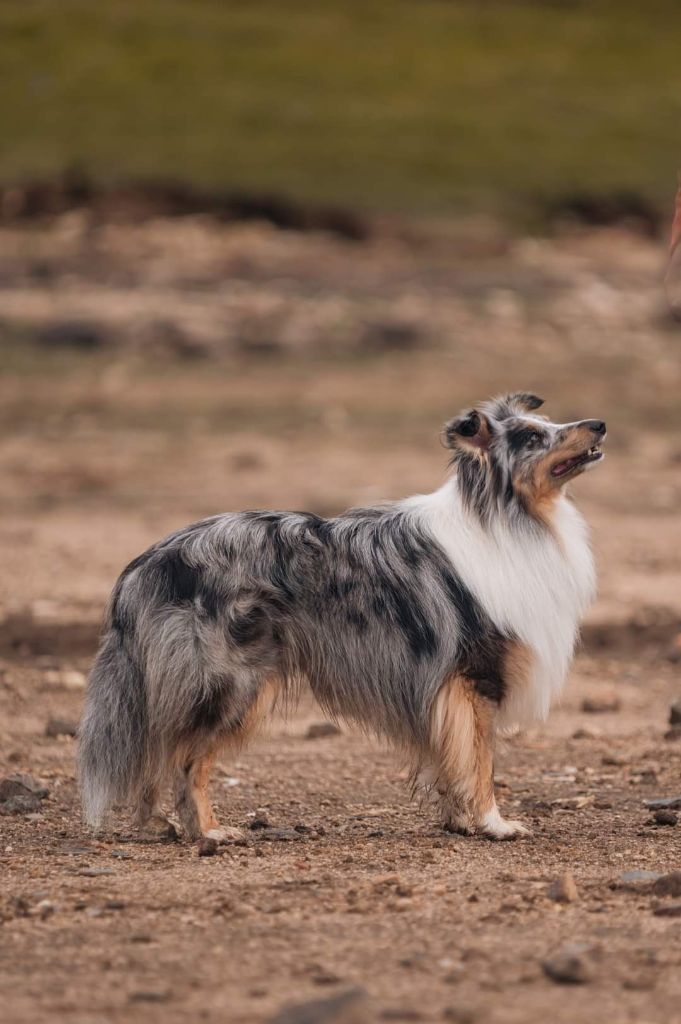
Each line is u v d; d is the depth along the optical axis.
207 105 52.72
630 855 8.26
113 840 8.88
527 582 8.91
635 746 11.62
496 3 68.38
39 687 13.23
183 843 8.74
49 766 10.92
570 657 9.18
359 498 21.77
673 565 18.03
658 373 32.19
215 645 8.50
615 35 64.69
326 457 25.28
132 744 8.67
